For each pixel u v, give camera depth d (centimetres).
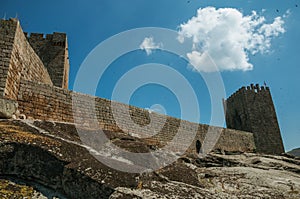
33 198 605
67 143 820
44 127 1027
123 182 652
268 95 4744
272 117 4556
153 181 736
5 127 860
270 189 1059
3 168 658
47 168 673
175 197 642
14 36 1371
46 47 3144
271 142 4338
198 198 674
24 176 661
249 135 4000
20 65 1471
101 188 614
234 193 957
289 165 2006
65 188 639
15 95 1393
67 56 3459
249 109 4544
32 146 696
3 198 568
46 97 1568
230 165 1936
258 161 2128
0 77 1255
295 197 942
